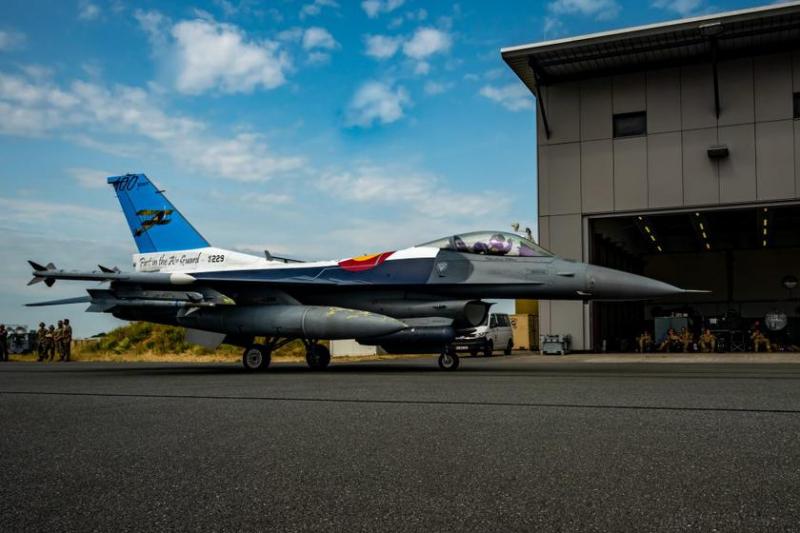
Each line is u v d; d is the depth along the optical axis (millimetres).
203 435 4672
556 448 3982
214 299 14219
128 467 3641
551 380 9625
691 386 8156
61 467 3662
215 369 15758
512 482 3170
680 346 28297
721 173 24078
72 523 2625
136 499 2969
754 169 23672
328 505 2834
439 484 3154
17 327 33062
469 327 14023
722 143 24125
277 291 14664
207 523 2611
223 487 3162
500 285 13234
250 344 15016
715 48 22453
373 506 2807
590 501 2824
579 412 5594
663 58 24391
